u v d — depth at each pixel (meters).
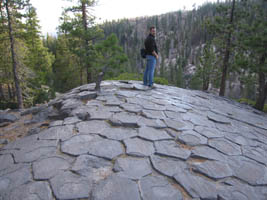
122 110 4.36
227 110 6.23
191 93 8.20
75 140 2.95
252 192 2.09
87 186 1.97
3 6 12.91
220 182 2.21
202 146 3.04
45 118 4.89
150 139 3.06
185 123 3.96
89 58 16.89
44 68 27.86
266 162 2.80
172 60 110.00
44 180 2.04
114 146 2.79
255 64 12.16
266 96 13.28
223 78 15.30
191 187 2.05
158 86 8.05
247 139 3.66
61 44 29.52
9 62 15.04
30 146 2.82
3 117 5.21
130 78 12.32
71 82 30.27
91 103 4.88
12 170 2.23
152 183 2.06
